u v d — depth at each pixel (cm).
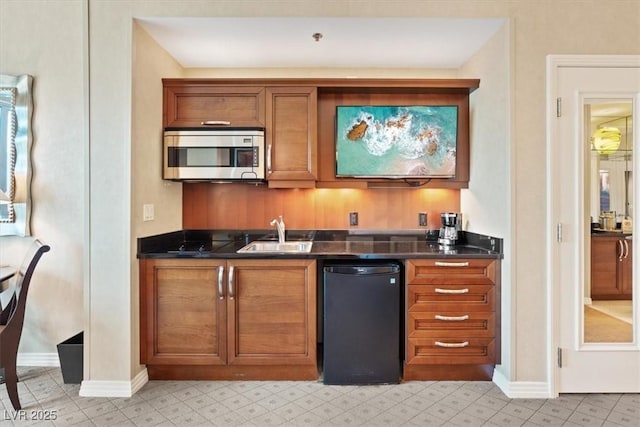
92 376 223
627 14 223
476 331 234
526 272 223
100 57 223
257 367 240
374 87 267
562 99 222
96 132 223
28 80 257
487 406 211
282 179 266
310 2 224
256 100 265
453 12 224
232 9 224
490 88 246
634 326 225
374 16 224
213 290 235
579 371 224
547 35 222
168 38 249
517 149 222
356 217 303
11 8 261
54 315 264
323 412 204
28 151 259
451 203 302
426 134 275
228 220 303
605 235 226
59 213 263
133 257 226
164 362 234
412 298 234
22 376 245
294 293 235
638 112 223
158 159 255
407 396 221
